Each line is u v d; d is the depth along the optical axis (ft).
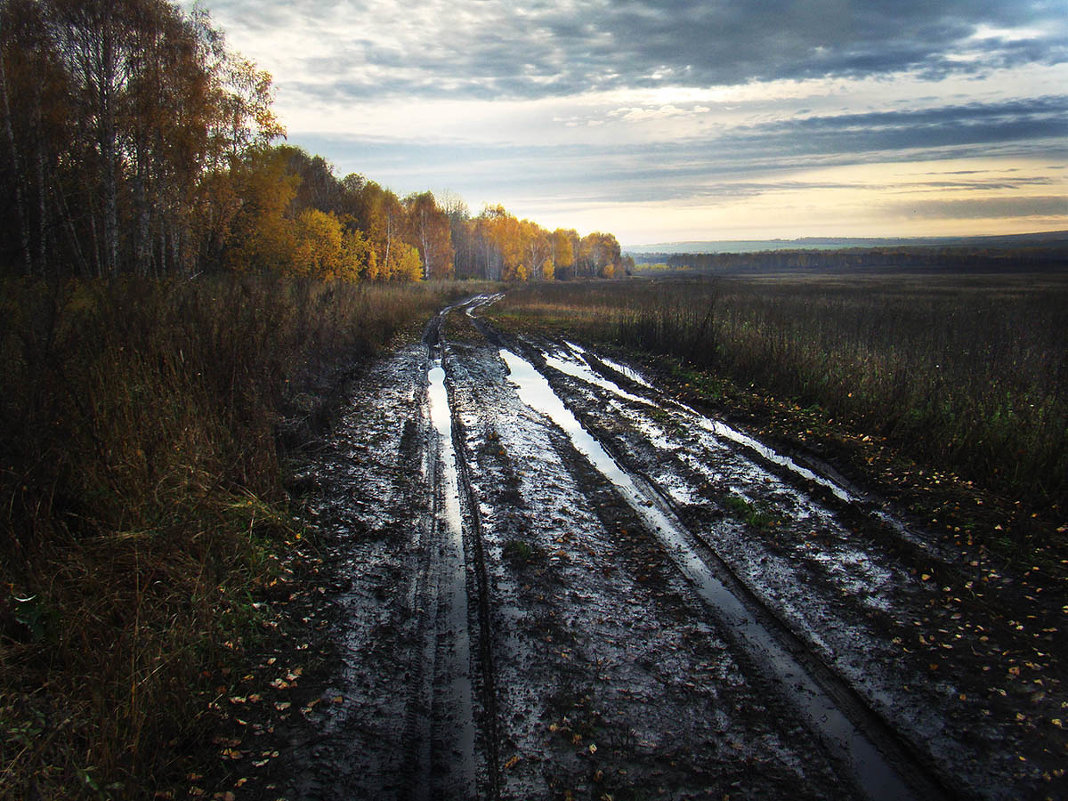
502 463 28.09
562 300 128.57
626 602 16.89
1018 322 57.72
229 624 14.93
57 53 59.52
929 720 12.31
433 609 16.57
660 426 34.24
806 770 11.14
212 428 21.66
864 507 22.89
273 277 61.26
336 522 21.45
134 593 14.46
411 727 12.25
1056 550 18.85
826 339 49.08
